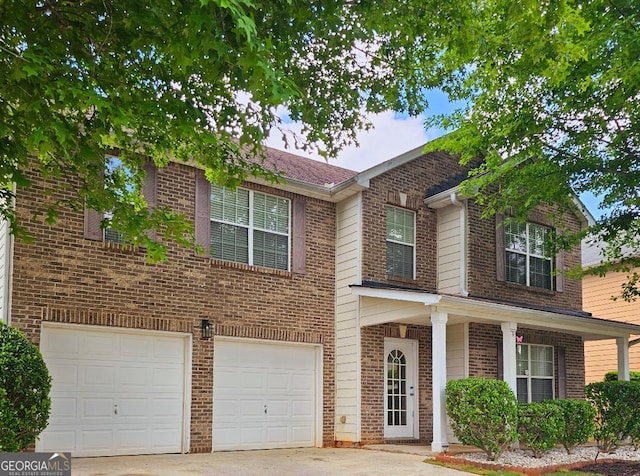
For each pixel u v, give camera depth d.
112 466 10.55
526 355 17.00
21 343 8.59
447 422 13.43
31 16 5.88
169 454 12.52
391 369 15.48
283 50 6.59
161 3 5.15
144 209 7.71
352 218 15.59
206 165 7.61
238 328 13.86
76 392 11.66
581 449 14.20
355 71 7.93
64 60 5.83
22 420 8.29
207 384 13.24
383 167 15.62
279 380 14.58
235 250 14.23
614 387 13.90
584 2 10.17
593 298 23.45
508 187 13.60
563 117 12.13
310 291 15.29
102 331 12.12
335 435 15.11
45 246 11.48
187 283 13.23
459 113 13.52
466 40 7.21
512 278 17.00
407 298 13.27
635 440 14.17
